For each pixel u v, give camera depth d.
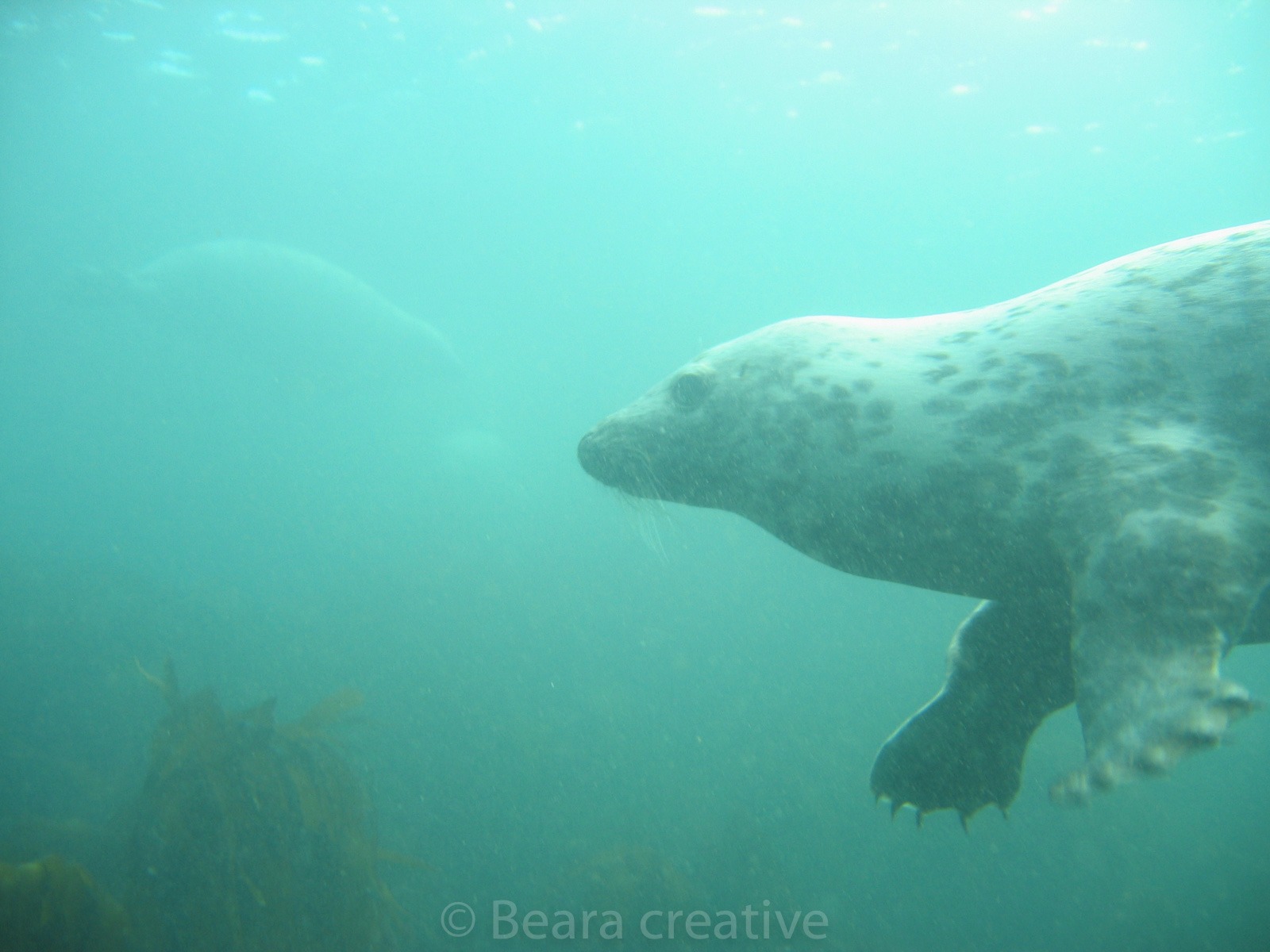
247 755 4.62
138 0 17.05
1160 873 9.67
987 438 2.56
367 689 12.27
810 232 35.91
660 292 46.53
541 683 13.91
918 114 22.36
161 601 15.80
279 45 19.39
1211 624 1.76
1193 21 16.03
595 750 11.52
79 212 33.69
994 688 2.91
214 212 33.31
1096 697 1.80
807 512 3.02
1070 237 32.84
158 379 64.25
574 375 60.88
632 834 9.18
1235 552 1.87
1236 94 18.92
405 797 9.20
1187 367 2.37
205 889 4.05
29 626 12.63
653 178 30.22
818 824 10.01
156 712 9.98
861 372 3.00
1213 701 1.60
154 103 22.81
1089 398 2.46
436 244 37.38
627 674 15.45
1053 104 20.50
